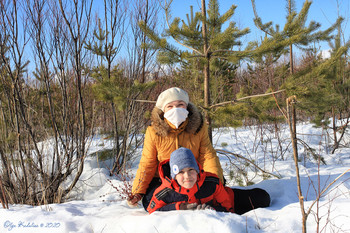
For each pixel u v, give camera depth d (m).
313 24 3.23
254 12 3.66
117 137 4.44
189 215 1.96
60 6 3.40
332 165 4.07
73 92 3.96
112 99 3.47
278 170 3.99
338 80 4.68
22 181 3.45
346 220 1.91
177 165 2.09
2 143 3.36
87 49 4.03
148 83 3.59
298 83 3.15
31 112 3.79
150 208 2.34
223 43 3.23
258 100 3.22
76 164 3.87
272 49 3.02
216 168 2.50
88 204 2.97
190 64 3.79
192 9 3.41
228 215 1.99
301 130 6.67
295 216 2.07
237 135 6.89
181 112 2.35
